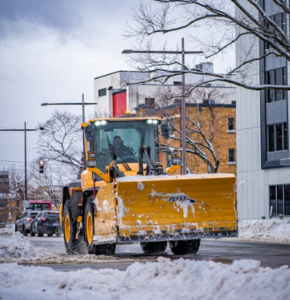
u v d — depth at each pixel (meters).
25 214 50.75
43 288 10.78
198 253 20.23
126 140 20.69
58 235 46.28
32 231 47.41
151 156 20.73
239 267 10.52
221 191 18.19
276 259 16.83
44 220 45.94
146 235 17.77
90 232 20.00
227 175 18.16
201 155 48.41
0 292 10.27
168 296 9.25
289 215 49.41
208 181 18.03
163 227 17.84
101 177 19.84
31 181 90.25
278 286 8.45
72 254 21.42
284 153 50.19
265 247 23.28
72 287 10.70
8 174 108.81
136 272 10.84
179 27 29.39
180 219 17.97
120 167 20.39
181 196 17.98
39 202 72.12
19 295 9.88
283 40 30.50
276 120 50.94
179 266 10.81
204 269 10.09
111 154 20.48
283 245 25.16
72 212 21.16
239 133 54.22
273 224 35.06
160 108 50.03
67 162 66.94
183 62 38.75
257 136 52.50
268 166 51.16
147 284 10.16
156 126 20.95
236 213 18.27
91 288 10.50
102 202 18.70
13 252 19.75
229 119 70.06
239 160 54.16
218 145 69.38
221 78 30.22
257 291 8.55
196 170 68.75
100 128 20.62
